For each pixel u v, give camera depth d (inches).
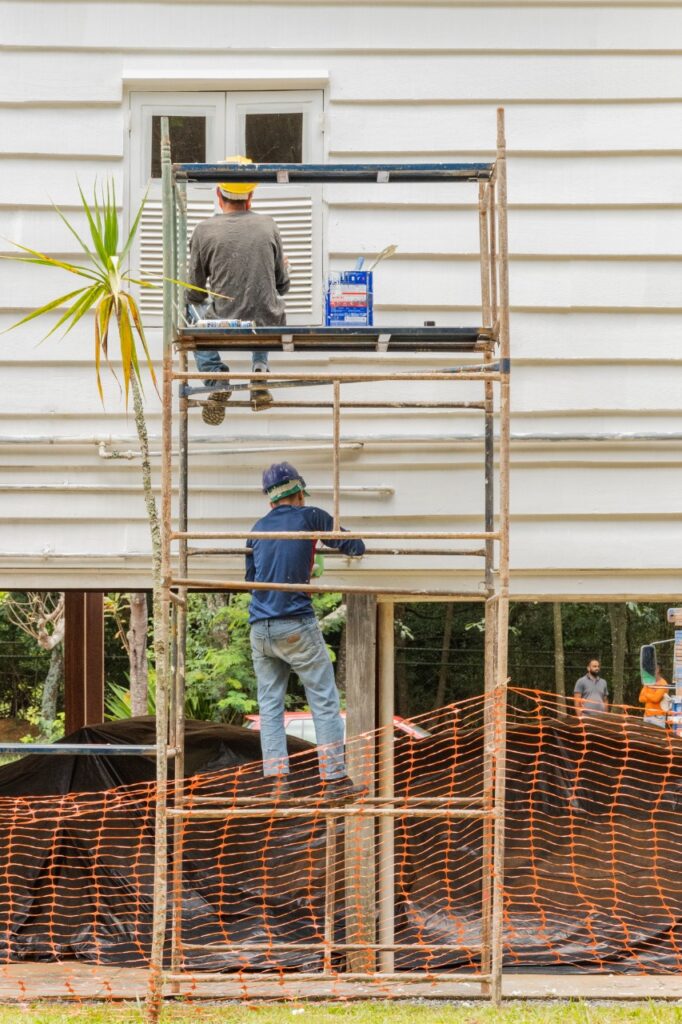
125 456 594.6
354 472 601.3
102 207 610.2
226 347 515.8
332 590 514.3
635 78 610.2
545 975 584.4
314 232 613.3
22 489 597.3
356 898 585.3
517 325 603.8
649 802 627.2
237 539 536.7
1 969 581.9
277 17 613.3
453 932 603.5
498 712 490.6
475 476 599.5
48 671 1748.3
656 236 607.5
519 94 609.6
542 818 630.5
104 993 534.6
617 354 603.2
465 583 602.9
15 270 605.3
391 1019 487.5
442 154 609.9
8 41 610.9
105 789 633.6
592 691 1280.8
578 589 601.0
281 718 550.9
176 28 613.9
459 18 611.2
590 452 600.4
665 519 599.2
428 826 634.8
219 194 565.3
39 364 603.2
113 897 606.5
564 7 611.5
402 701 1563.7
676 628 580.4
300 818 617.0
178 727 531.2
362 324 524.7
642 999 540.7
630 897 611.2
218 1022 483.2
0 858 609.0
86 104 611.5
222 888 601.9
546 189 607.5
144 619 1393.9
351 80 611.2
